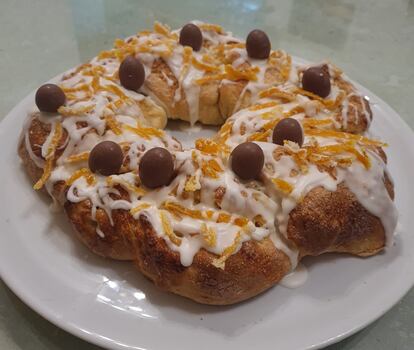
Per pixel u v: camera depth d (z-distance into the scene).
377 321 0.21
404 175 0.26
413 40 0.41
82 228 0.21
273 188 0.21
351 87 0.29
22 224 0.22
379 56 0.39
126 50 0.30
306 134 0.24
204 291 0.19
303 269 0.21
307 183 0.21
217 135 0.27
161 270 0.19
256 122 0.25
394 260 0.22
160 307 0.19
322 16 0.44
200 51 0.32
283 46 0.39
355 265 0.22
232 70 0.29
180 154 0.22
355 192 0.21
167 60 0.30
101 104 0.25
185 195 0.21
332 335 0.18
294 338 0.18
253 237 0.20
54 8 0.43
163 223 0.20
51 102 0.24
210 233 0.19
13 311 0.20
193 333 0.18
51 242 0.22
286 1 0.46
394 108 0.33
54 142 0.24
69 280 0.20
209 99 0.29
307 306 0.20
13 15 0.41
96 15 0.42
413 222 0.23
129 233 0.20
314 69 0.27
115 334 0.18
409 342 0.20
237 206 0.20
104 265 0.21
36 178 0.24
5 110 0.31
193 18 0.43
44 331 0.19
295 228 0.21
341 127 0.26
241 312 0.19
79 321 0.18
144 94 0.29
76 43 0.38
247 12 0.44
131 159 0.23
